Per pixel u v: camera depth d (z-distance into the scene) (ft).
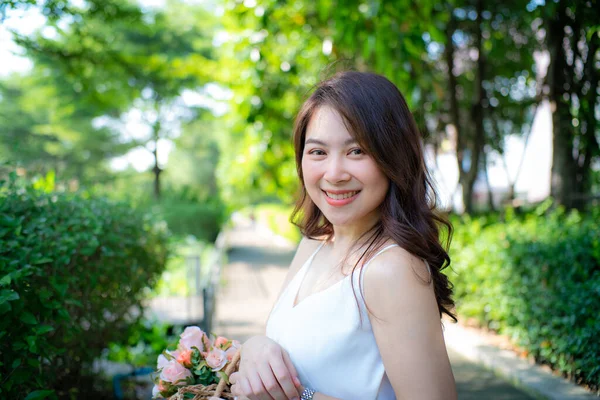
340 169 4.14
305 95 4.77
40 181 11.73
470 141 29.04
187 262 27.63
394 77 17.80
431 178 4.81
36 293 7.19
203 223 62.90
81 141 82.38
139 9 28.04
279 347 4.15
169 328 18.19
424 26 18.26
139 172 92.22
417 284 3.83
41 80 59.47
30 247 7.44
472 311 18.40
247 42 22.38
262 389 4.00
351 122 4.08
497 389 12.94
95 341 10.89
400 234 3.98
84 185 12.85
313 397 4.00
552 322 12.95
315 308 4.19
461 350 16.63
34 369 7.16
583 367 11.53
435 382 3.70
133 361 14.55
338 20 17.69
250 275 41.11
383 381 4.08
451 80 27.02
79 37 25.20
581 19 18.84
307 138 4.44
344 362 4.07
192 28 76.07
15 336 6.63
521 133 30.91
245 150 29.19
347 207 4.21
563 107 20.65
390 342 3.79
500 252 15.87
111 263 10.02
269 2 20.94
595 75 19.77
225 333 21.04
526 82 28.60
